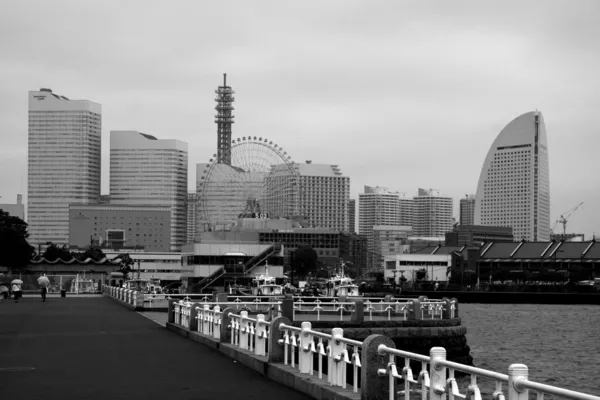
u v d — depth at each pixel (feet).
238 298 298.76
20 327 180.04
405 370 62.75
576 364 260.01
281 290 409.28
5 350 126.52
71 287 508.94
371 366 66.90
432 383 57.77
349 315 241.55
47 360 111.55
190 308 157.79
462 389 155.02
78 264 606.14
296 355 99.14
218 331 136.77
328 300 326.85
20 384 87.15
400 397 78.74
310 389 79.25
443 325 219.41
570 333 399.24
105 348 130.31
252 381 90.33
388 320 214.48
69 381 89.61
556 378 223.71
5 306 291.99
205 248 639.76
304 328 85.81
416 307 226.79
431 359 58.13
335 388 74.90
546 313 604.90
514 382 47.37
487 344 333.21
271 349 95.61
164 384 87.66
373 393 66.80
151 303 293.64
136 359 113.19
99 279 583.58
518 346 325.83
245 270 627.05
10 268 597.93
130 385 86.74
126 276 604.90
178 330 165.27
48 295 446.19
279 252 645.10
